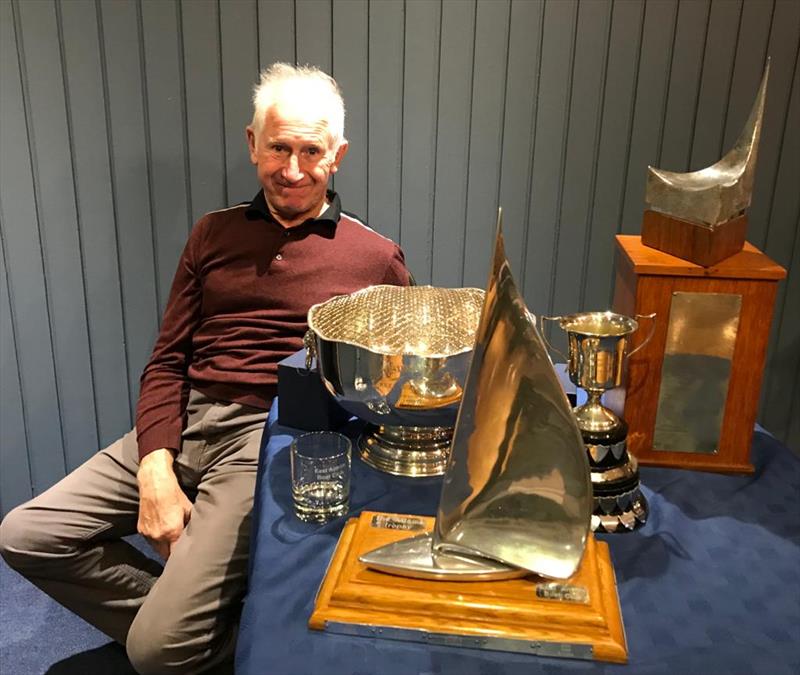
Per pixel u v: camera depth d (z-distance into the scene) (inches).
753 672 31.3
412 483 44.5
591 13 67.8
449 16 68.1
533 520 35.9
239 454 57.7
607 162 72.1
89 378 78.0
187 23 68.1
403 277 65.1
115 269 74.9
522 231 74.5
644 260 44.3
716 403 45.4
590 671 31.5
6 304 74.9
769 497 43.7
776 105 69.8
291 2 67.9
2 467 79.8
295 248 61.9
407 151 72.2
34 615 71.1
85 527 60.0
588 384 39.9
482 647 32.7
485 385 35.1
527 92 70.2
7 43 67.5
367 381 41.8
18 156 70.7
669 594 35.8
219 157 72.0
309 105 58.7
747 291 43.3
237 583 52.4
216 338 62.4
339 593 34.2
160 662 50.7
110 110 70.1
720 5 67.3
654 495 43.8
